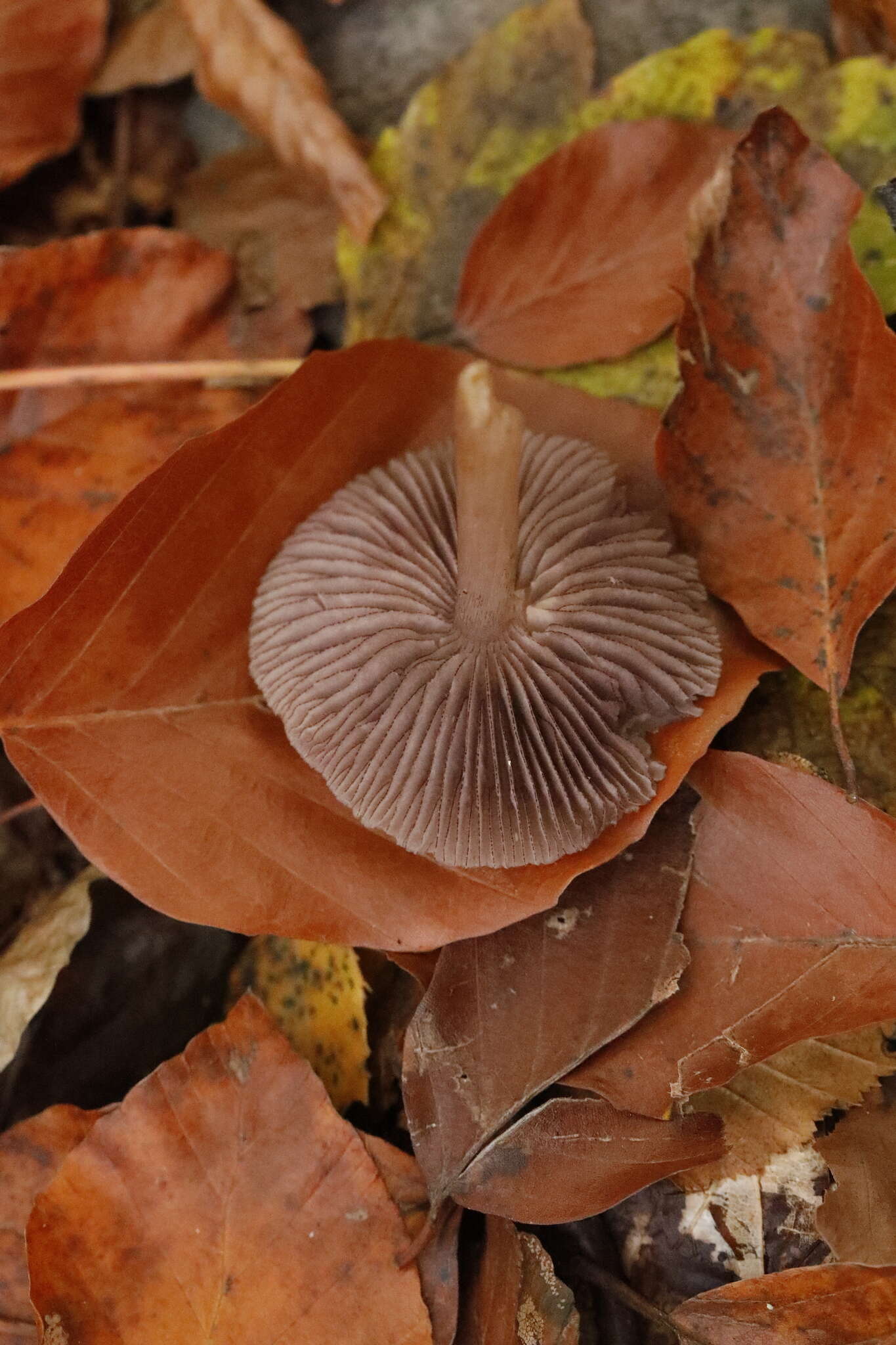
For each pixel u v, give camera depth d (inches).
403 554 13.9
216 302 15.5
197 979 14.7
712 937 13.7
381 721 13.6
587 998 13.8
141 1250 13.8
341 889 13.9
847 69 14.5
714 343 13.8
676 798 13.9
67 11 15.5
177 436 15.4
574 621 13.6
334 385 14.2
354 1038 14.3
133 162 15.9
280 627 13.9
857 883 13.6
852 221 13.6
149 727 14.0
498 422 13.2
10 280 15.1
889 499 13.8
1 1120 14.3
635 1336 13.8
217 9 15.3
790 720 14.1
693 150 14.5
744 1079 13.8
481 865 13.7
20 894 15.1
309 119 15.2
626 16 14.9
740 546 14.0
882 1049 13.7
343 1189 13.8
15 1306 14.1
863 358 13.7
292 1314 13.7
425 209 15.1
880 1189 13.5
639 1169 13.6
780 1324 13.5
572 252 14.7
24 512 15.3
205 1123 14.0
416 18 15.4
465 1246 13.9
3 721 13.8
